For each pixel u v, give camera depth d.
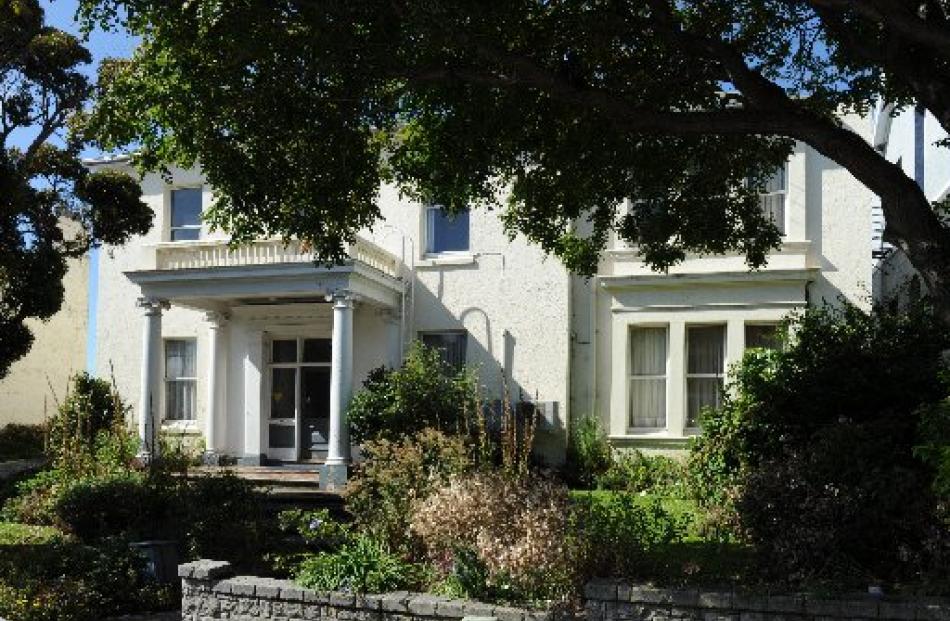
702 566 8.67
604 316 19.11
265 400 20.62
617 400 18.81
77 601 10.28
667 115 9.95
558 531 8.64
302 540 12.19
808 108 13.03
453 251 19.94
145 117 10.59
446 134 11.88
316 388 20.58
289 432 20.59
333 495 15.51
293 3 9.49
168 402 21.28
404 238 20.02
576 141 11.91
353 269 17.59
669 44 10.88
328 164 11.16
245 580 9.57
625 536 8.71
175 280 18.70
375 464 11.70
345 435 17.45
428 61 10.32
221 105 10.17
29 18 14.24
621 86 11.86
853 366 11.76
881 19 8.33
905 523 8.45
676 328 18.62
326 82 10.42
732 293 18.36
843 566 8.38
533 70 9.80
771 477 9.09
